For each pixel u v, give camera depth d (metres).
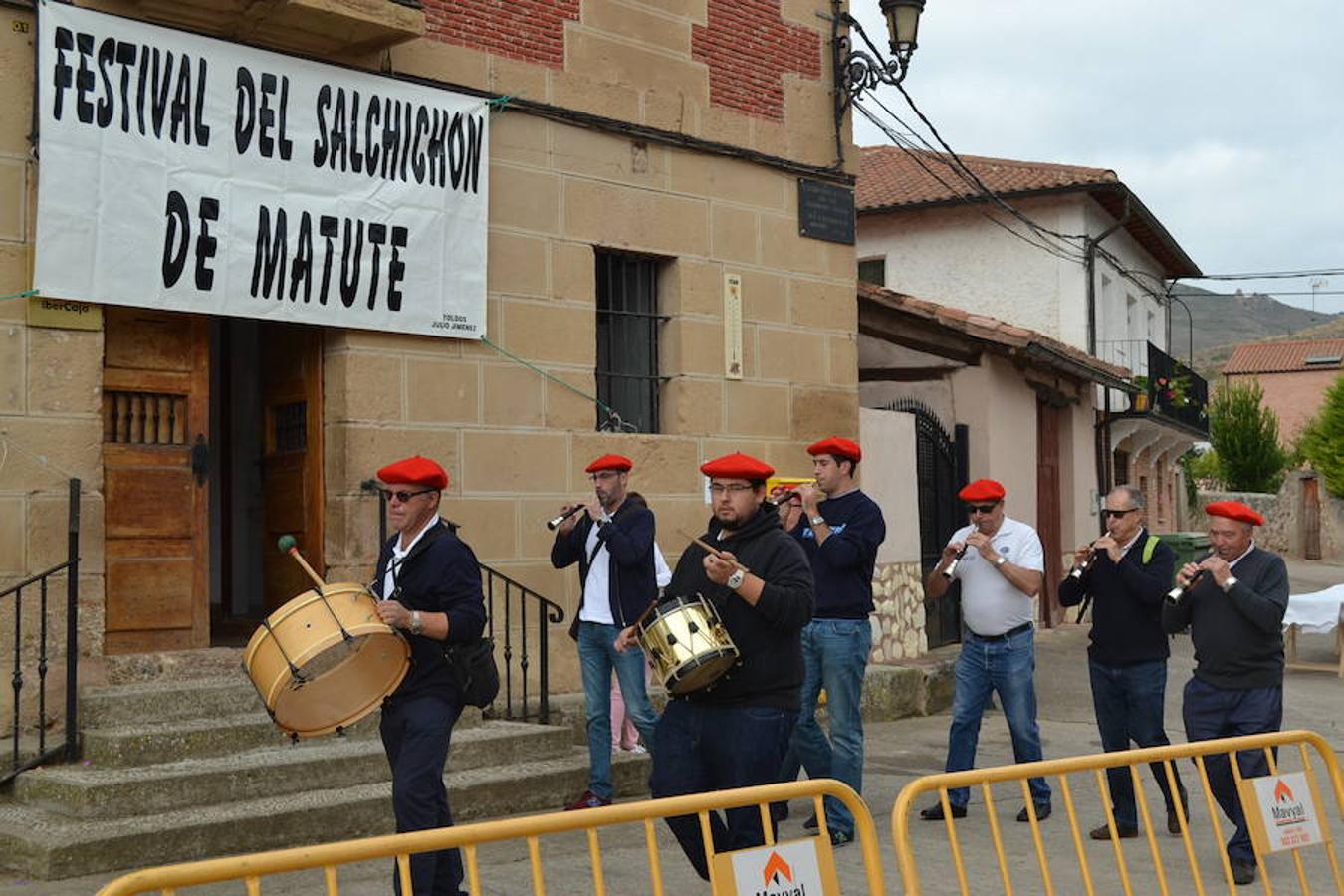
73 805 6.79
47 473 7.79
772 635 5.38
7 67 7.73
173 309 8.22
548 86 10.11
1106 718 7.73
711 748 5.36
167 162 8.20
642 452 10.59
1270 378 60.72
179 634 8.50
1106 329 24.70
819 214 12.02
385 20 8.50
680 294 10.95
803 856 3.92
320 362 9.19
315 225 8.80
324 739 8.00
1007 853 7.37
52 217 7.75
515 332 9.90
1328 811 8.87
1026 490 18.14
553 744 8.62
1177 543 20.33
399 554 5.73
